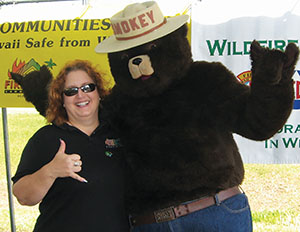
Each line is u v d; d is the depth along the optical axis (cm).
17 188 182
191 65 206
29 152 194
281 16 325
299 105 324
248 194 547
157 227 194
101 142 203
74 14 349
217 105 191
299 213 485
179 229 190
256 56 168
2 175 673
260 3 326
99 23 339
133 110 203
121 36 192
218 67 200
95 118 210
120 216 198
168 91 200
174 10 333
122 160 205
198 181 188
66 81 200
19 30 349
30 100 255
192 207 190
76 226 188
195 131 190
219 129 195
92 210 190
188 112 192
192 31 333
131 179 202
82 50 340
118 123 207
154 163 192
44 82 253
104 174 195
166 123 193
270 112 168
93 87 201
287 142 329
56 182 193
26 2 352
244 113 182
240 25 328
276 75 160
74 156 170
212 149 189
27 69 347
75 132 200
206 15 333
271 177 596
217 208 191
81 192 190
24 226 463
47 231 192
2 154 734
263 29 326
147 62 190
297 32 323
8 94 350
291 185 567
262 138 182
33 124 837
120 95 213
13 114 902
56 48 343
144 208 197
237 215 194
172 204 191
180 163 188
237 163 204
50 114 204
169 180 190
